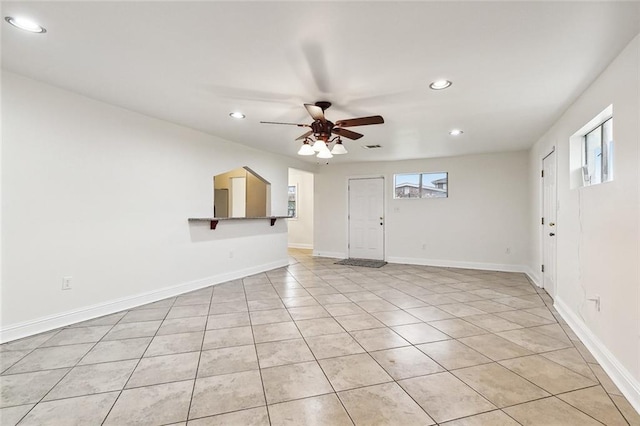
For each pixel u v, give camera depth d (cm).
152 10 176
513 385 204
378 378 213
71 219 304
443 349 257
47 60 238
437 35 198
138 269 368
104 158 331
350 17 180
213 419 172
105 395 193
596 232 247
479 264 609
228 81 271
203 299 399
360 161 698
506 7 170
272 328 302
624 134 205
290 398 191
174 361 236
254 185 697
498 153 591
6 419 169
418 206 664
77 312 311
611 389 200
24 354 244
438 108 332
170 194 405
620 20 178
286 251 641
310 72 252
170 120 390
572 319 303
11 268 265
